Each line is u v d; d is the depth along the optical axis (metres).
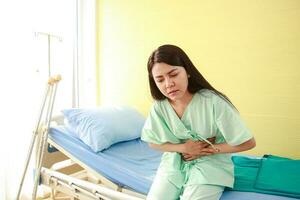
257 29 1.91
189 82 1.26
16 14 2.00
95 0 2.63
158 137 1.38
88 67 2.67
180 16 2.21
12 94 2.00
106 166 1.63
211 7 2.06
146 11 2.39
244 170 1.45
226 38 2.03
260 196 1.19
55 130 1.86
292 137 1.87
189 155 1.30
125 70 2.58
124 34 2.54
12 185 2.04
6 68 1.95
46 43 2.26
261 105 1.95
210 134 1.29
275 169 1.43
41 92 2.21
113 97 2.68
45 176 1.79
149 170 1.61
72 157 1.78
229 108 1.22
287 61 1.84
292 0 1.78
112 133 1.85
